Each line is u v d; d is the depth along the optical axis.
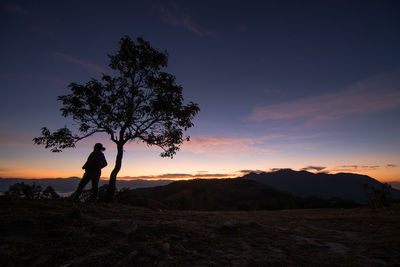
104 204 7.51
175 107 10.21
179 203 22.52
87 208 6.12
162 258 3.29
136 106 10.16
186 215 7.55
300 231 6.39
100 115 9.50
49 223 4.14
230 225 5.46
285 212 12.70
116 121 9.84
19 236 3.50
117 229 4.20
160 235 4.33
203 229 5.34
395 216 8.82
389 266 3.68
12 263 2.67
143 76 10.48
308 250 4.47
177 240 4.20
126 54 9.96
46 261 2.84
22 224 3.91
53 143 9.03
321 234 6.09
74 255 3.06
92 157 7.46
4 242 3.21
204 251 3.86
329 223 8.11
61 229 3.95
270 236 5.35
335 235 6.01
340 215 10.52
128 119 9.82
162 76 10.40
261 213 11.57
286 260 3.71
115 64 10.15
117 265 2.92
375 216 9.34
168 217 6.61
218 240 4.59
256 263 3.49
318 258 3.96
